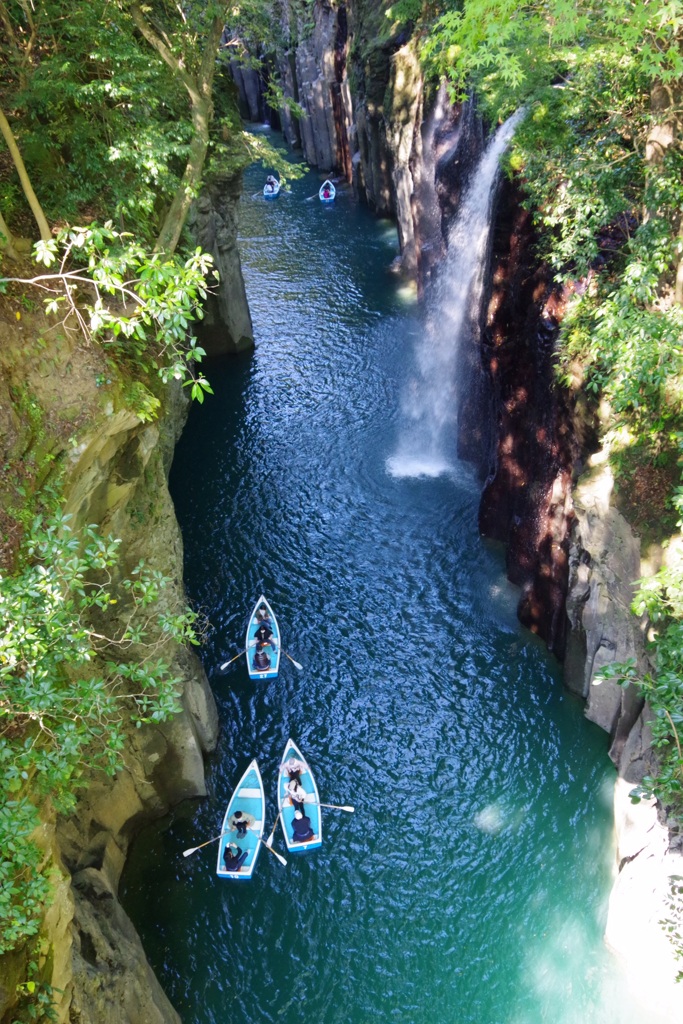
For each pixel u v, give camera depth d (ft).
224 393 120.06
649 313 50.67
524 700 72.43
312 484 101.14
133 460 54.34
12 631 34.14
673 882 47.98
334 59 188.03
